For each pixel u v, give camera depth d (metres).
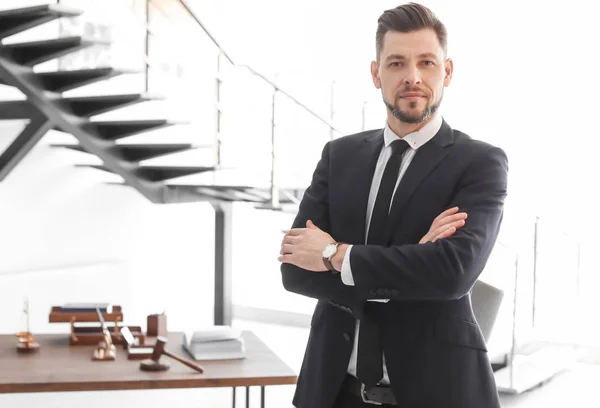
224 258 6.60
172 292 7.26
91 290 6.34
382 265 1.61
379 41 1.67
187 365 2.75
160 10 6.55
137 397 4.83
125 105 5.01
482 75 6.61
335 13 7.40
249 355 3.00
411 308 1.64
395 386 1.61
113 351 2.96
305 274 1.76
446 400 1.58
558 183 6.32
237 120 7.33
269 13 7.60
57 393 4.89
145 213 6.94
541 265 6.39
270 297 8.09
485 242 1.63
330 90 7.48
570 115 6.26
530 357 5.70
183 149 5.43
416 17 1.62
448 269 1.58
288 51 7.59
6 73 4.61
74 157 6.23
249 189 5.95
